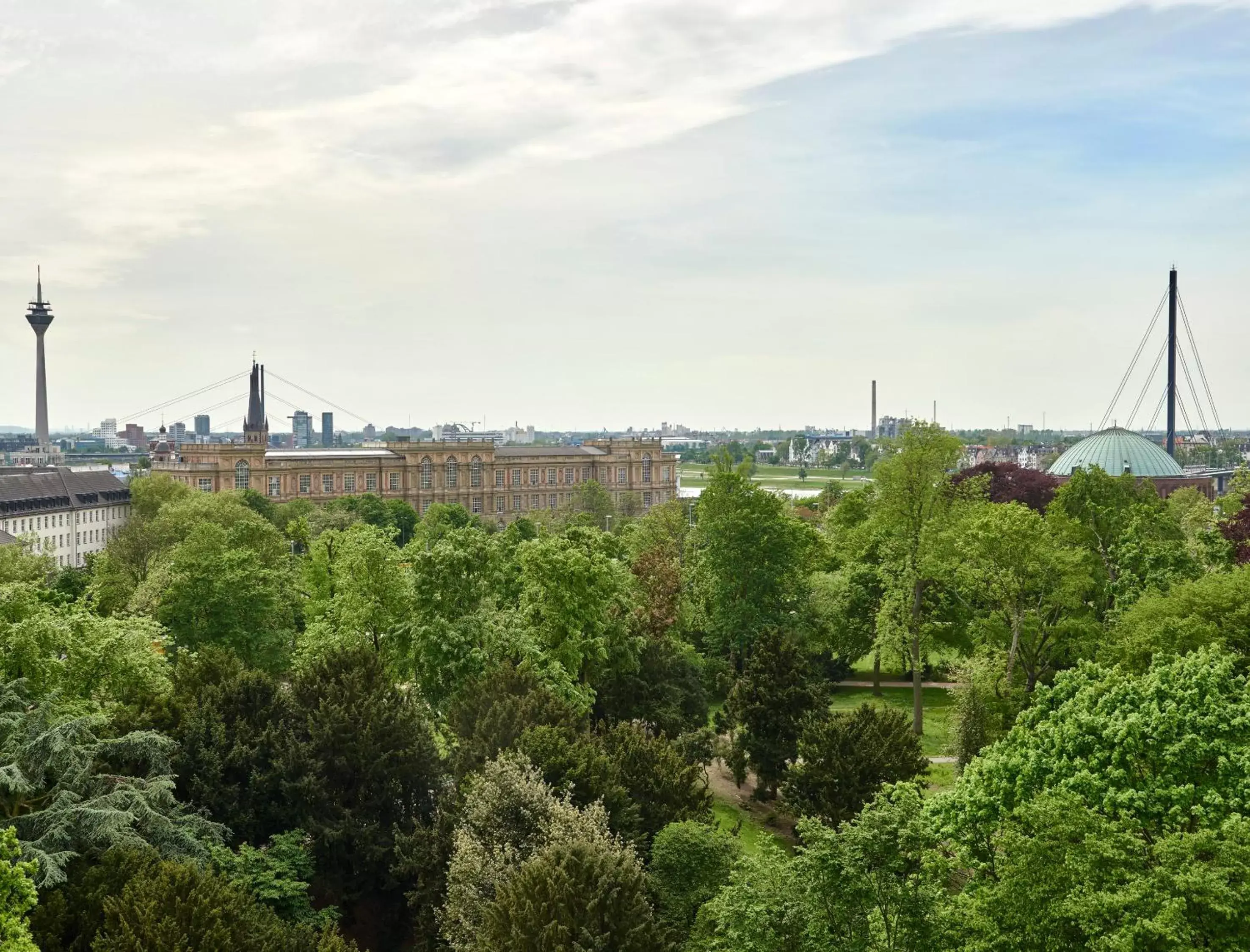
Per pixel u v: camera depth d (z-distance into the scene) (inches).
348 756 2006.6
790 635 2901.1
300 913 1718.8
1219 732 1445.6
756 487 4020.7
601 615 2901.1
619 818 1791.3
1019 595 2972.4
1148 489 4340.6
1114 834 1252.5
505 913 1393.9
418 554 2748.5
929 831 1310.3
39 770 1531.7
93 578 4436.5
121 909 1330.0
